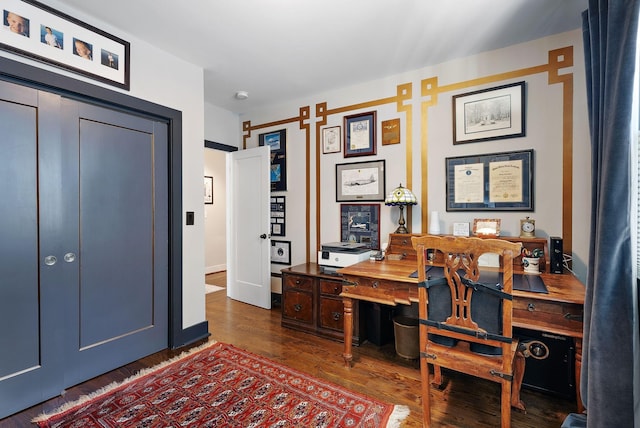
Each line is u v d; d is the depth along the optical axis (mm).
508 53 2350
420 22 2045
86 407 1728
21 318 1721
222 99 3482
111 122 2123
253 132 3854
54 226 1846
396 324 2332
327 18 1998
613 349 1168
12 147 1682
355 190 3086
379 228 2955
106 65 2039
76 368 1947
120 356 2178
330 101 3244
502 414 1387
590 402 1211
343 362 2248
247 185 3676
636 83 1262
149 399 1795
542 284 1758
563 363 1789
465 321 1449
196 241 2662
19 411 1700
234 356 2336
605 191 1200
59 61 1811
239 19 2004
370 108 2994
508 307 1355
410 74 2773
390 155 2883
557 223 2193
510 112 2334
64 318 1894
